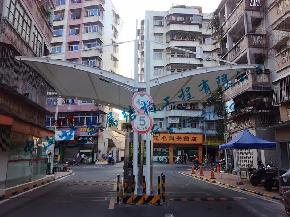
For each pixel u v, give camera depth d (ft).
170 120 169.07
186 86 53.06
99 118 160.15
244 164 88.43
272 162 76.38
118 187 39.45
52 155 82.48
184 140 167.53
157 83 42.65
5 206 36.42
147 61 42.80
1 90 48.01
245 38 84.43
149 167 39.37
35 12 67.56
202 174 86.38
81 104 161.48
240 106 90.07
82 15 177.47
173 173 99.91
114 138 180.04
